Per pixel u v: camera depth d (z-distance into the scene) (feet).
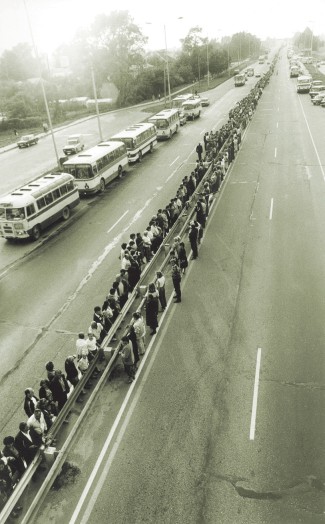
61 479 29.01
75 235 73.61
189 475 28.48
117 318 43.39
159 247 58.75
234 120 139.54
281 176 93.71
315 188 84.23
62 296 53.83
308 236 63.87
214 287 52.08
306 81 221.05
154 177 103.45
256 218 72.54
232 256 59.88
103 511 26.68
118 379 38.37
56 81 335.26
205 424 32.45
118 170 105.09
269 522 25.08
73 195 84.38
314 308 45.98
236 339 42.14
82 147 150.20
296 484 27.17
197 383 36.81
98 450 31.07
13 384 39.32
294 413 32.63
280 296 48.83
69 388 35.45
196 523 25.41
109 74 275.80
